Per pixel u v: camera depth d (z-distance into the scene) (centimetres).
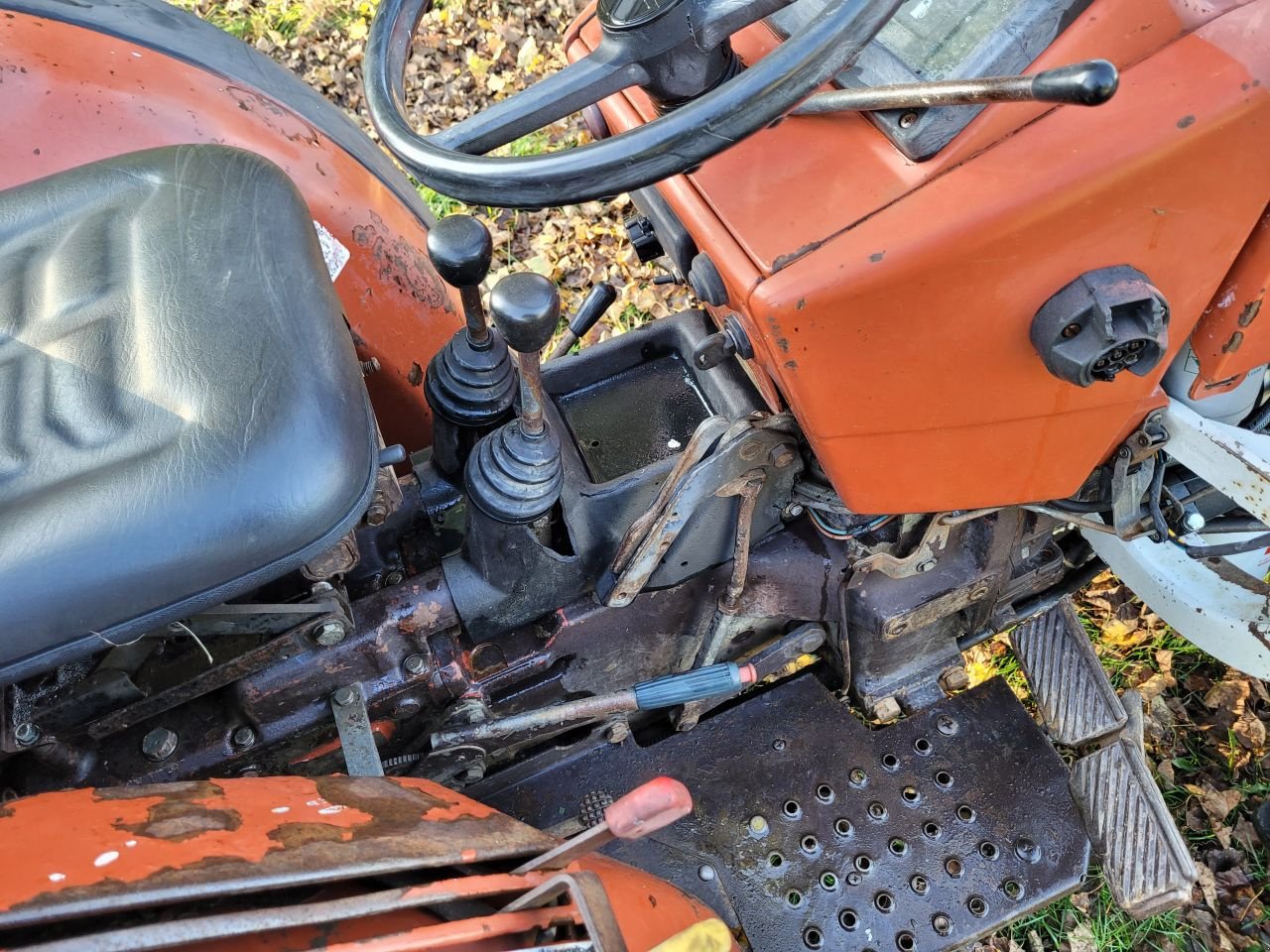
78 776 137
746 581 161
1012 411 126
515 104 108
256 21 449
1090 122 107
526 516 132
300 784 121
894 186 112
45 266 132
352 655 142
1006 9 113
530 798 173
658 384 166
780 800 173
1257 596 161
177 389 115
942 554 167
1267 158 108
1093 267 112
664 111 117
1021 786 175
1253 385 145
